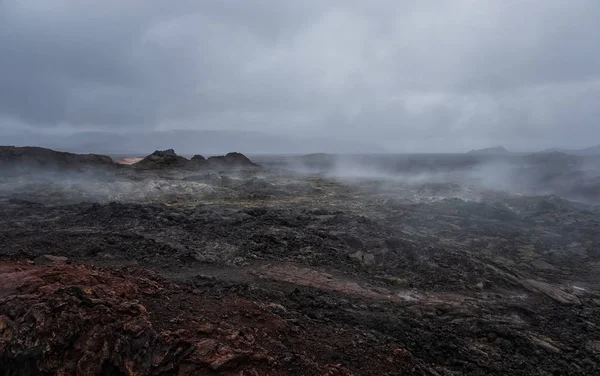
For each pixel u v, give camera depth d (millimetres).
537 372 7605
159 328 6047
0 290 6246
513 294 12070
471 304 10695
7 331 5414
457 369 7516
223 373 5418
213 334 6176
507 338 8859
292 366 5977
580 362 8086
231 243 14930
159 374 5355
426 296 11344
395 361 6887
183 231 16203
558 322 10125
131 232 15219
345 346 7129
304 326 7730
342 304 9914
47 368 5262
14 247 12117
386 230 18141
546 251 17609
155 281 8719
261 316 7434
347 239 15883
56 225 16969
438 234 19781
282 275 11914
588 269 15336
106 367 5438
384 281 12359
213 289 9578
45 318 5551
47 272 6922
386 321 8875
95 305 6078
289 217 19812
